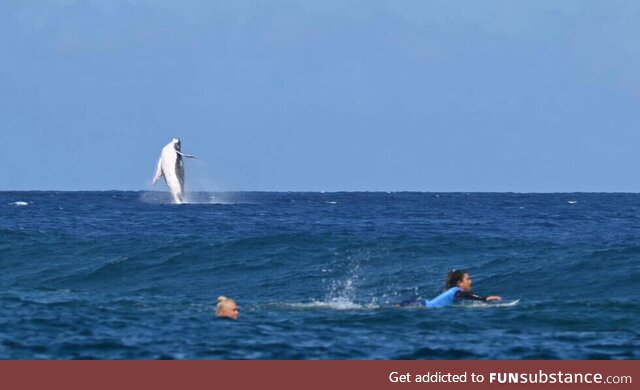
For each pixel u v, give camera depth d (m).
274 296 91.62
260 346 58.53
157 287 98.50
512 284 96.88
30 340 59.28
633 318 69.81
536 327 66.31
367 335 62.66
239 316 70.62
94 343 58.59
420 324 67.06
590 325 67.12
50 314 69.38
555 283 96.38
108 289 96.88
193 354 56.03
